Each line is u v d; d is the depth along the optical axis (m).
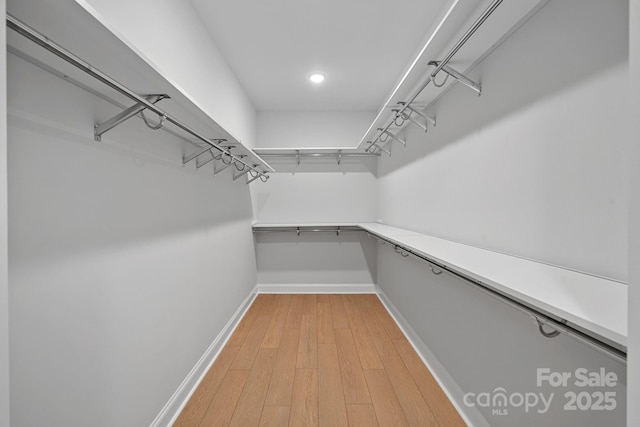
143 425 1.32
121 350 1.17
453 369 1.74
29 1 0.54
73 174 0.95
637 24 0.48
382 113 2.11
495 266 1.04
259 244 3.91
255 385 1.87
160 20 1.47
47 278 0.85
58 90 0.89
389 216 3.32
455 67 1.51
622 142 0.81
